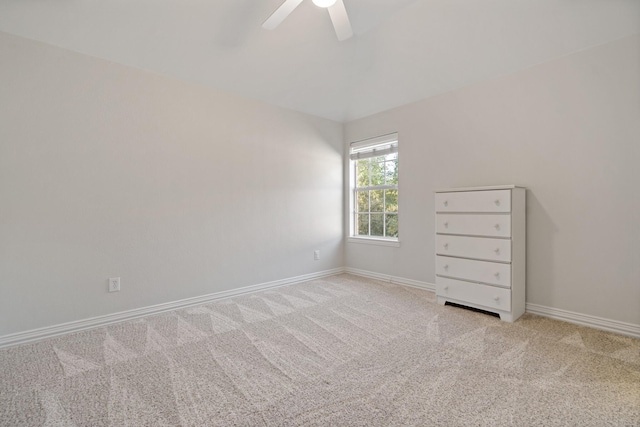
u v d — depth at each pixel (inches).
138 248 105.0
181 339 87.4
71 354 78.7
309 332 91.6
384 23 108.1
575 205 95.9
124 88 101.9
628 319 87.1
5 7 78.5
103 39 93.0
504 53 104.0
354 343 84.0
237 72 118.7
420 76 125.3
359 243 164.7
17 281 84.7
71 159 92.4
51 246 89.6
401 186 144.3
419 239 137.8
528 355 76.1
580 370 69.1
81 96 94.0
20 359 76.1
